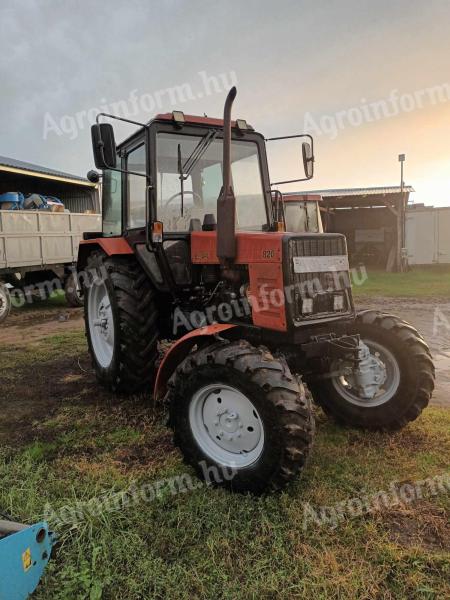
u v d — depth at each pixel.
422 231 18.02
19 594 1.62
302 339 2.67
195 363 2.51
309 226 12.09
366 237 19.66
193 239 3.42
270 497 2.30
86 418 3.41
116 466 2.71
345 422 3.17
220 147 3.76
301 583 1.79
